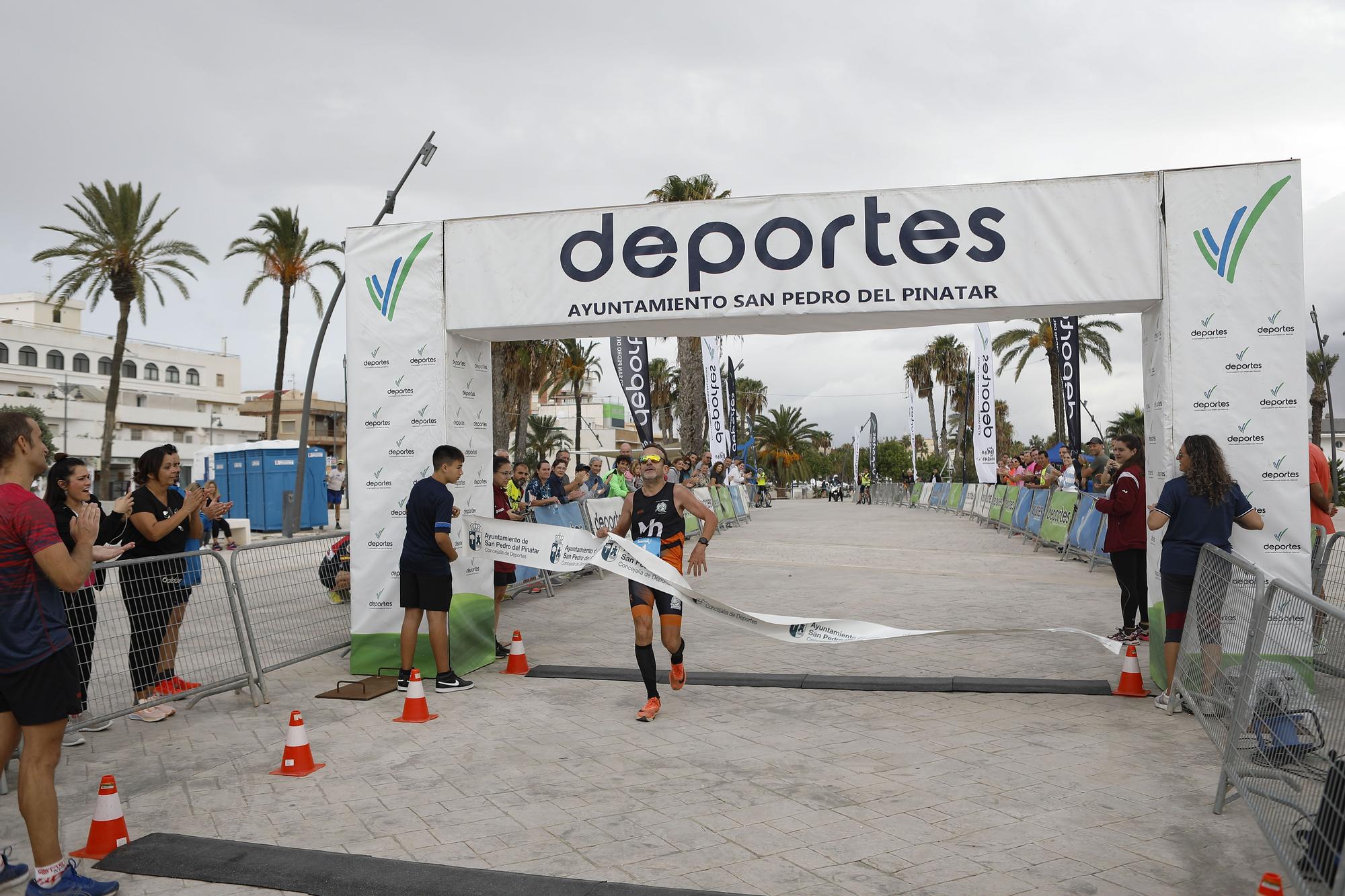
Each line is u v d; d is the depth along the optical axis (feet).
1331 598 20.57
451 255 24.03
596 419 264.52
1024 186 21.20
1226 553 15.38
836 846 12.53
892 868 11.80
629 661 24.91
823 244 22.17
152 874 12.06
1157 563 20.83
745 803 14.20
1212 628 16.15
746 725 18.52
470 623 23.98
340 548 25.91
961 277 21.50
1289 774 11.25
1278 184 19.86
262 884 11.69
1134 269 20.62
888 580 40.50
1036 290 21.11
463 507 24.68
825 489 242.58
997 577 41.11
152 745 17.87
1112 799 14.11
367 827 13.53
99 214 98.84
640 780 15.31
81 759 17.10
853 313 22.08
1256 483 19.83
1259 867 11.71
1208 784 14.71
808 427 242.99
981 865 11.84
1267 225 19.92
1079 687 20.86
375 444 24.13
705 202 22.77
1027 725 18.25
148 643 19.36
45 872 11.37
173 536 20.38
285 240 100.83
